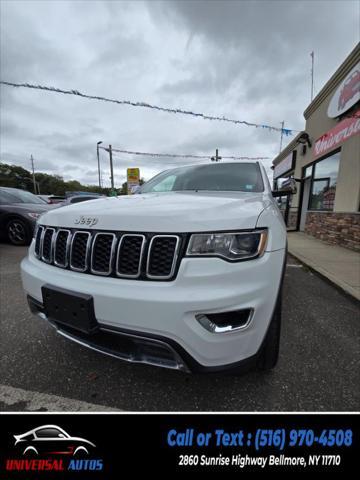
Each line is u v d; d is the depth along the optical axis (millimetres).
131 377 1655
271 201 2016
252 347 1241
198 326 1142
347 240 5973
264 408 1422
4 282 3510
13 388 1572
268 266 1265
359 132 5699
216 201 1456
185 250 1172
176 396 1502
